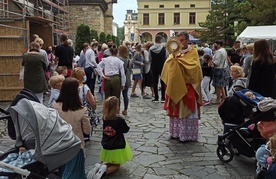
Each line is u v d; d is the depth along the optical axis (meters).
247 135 4.55
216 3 39.75
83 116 3.83
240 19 36.00
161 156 5.07
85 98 5.57
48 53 10.90
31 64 7.15
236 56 11.24
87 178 4.08
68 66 8.96
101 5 27.89
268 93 4.97
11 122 3.61
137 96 10.76
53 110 3.13
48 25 12.52
